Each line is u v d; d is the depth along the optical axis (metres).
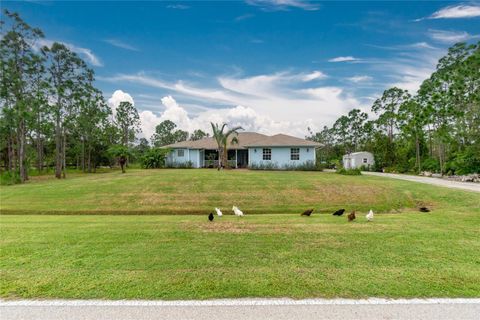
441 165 24.55
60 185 14.20
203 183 14.09
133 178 16.09
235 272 3.51
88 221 7.34
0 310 2.66
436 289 3.10
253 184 13.91
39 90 21.05
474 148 21.59
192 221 7.03
